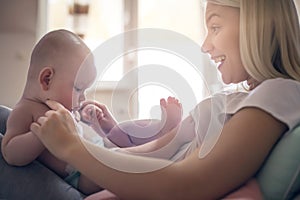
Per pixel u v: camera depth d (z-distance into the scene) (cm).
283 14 75
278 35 74
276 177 60
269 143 60
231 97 70
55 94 80
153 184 56
